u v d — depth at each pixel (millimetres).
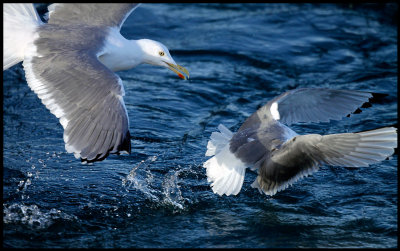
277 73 17359
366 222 10531
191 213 10852
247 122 10773
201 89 16281
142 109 15086
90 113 9297
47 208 10727
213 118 14859
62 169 12164
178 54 18203
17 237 9852
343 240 9992
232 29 19906
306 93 10391
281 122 10969
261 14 21094
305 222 10547
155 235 10133
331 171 12320
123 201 11109
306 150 9766
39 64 9930
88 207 10844
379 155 9297
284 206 11078
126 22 19938
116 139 9227
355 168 12430
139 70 17359
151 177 11953
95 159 9172
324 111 10719
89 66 9742
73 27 10898
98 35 10906
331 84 16672
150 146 13273
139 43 11766
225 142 10531
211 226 10430
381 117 14805
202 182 11867
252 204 11156
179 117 14844
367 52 18734
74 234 10062
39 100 15500
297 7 21672
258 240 10016
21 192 11188
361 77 17078
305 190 11609
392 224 10445
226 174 10242
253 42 19062
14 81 16438
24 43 10453
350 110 10633
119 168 12266
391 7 21609
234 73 17266
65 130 9273
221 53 18281
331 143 9555
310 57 18359
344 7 21750
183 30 19750
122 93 9430
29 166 12195
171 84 16562
